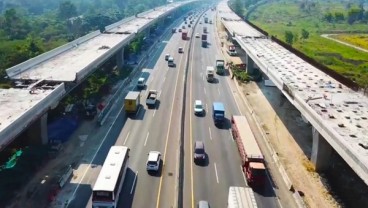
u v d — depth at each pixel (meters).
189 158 56.06
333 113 52.66
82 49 88.06
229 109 77.56
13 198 44.34
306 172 53.88
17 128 43.12
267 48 98.50
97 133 63.38
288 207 45.62
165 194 46.78
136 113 72.69
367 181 36.22
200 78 100.00
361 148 41.78
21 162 49.41
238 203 39.84
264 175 48.59
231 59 123.06
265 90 90.81
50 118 62.94
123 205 44.06
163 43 147.62
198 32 179.00
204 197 46.44
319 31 193.12
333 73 70.50
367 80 99.50
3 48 111.12
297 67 77.81
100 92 80.00
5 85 62.56
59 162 53.38
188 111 75.31
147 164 51.38
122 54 103.06
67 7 193.12
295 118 73.75
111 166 45.97
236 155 57.88
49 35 153.00
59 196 45.47
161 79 97.31
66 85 60.81
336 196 48.59
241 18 185.00
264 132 65.25
